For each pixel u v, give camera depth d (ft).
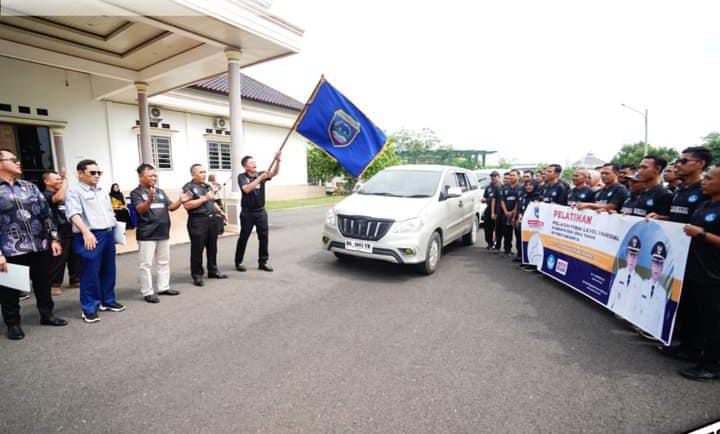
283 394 8.86
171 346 11.27
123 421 7.89
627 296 13.24
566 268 17.29
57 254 12.93
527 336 12.19
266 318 13.46
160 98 50.16
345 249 18.76
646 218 12.69
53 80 41.73
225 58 32.58
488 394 8.96
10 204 11.61
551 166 20.90
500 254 24.81
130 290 16.63
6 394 8.77
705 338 10.08
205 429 7.64
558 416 8.17
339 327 12.70
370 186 22.54
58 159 42.60
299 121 19.26
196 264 17.25
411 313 14.03
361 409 8.32
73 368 9.96
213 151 60.08
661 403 8.70
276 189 72.08
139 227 14.80
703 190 10.37
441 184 21.65
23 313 13.91
